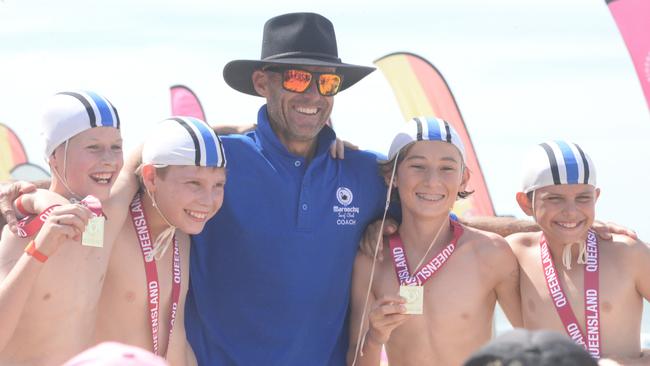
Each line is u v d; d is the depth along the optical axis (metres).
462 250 7.22
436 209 6.98
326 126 7.25
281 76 6.87
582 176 6.83
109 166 6.01
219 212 6.90
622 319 6.91
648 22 12.48
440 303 7.08
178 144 6.34
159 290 6.54
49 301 5.79
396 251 7.21
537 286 7.11
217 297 6.95
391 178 7.02
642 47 12.54
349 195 7.11
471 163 13.78
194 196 6.35
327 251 6.95
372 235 7.11
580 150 6.95
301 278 6.82
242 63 7.18
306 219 6.85
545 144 7.09
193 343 7.06
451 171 6.99
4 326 5.42
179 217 6.39
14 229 5.80
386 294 7.04
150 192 6.46
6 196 6.04
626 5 12.55
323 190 6.98
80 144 5.95
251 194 6.88
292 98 6.86
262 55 7.35
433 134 6.98
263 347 6.85
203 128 6.49
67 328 5.88
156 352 6.51
